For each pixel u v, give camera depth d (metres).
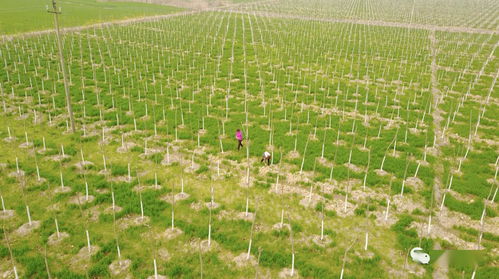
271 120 34.16
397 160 27.23
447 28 88.94
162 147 28.77
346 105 38.59
